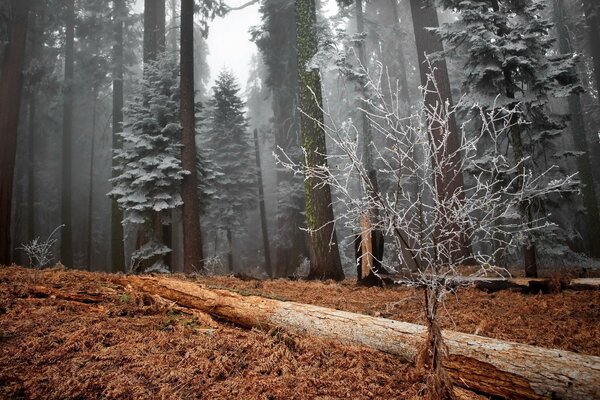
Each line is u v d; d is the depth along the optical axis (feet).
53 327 11.46
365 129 46.57
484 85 26.91
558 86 25.45
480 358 8.09
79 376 8.48
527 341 11.60
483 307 16.72
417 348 9.11
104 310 13.55
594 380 6.63
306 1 35.32
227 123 74.59
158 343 10.50
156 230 40.52
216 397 7.68
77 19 75.10
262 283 24.43
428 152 7.86
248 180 72.49
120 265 52.70
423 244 7.96
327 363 9.39
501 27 26.53
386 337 9.89
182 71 39.83
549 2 75.10
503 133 30.22
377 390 7.95
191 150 38.99
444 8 30.91
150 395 7.79
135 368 8.95
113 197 42.16
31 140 81.41
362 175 7.98
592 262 36.65
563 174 29.89
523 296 18.71
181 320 13.16
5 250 43.37
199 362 9.17
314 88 33.40
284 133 70.03
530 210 24.39
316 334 11.11
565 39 69.77
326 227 30.99
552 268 33.32
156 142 41.24
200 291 14.60
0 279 16.81
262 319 12.25
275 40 68.74
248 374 8.75
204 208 47.11
